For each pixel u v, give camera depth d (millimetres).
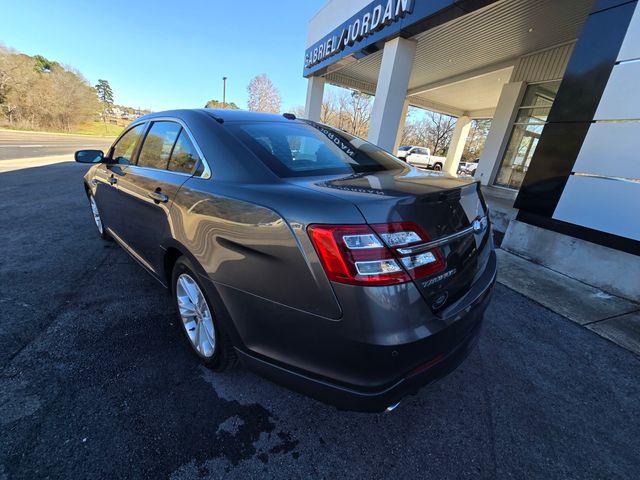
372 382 1284
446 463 1521
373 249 1206
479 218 1812
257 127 2047
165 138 2379
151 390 1818
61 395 1746
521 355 2334
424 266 1311
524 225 4297
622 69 3312
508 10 6234
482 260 1812
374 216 1225
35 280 3002
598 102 3502
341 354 1278
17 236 4133
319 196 1330
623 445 1672
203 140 1953
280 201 1390
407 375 1341
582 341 2533
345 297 1215
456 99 14797
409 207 1308
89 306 2607
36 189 6984
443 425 1722
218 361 1868
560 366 2240
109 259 3537
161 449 1494
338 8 9000
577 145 3695
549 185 3996
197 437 1565
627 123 3283
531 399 1934
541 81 9062
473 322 1624
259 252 1408
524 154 10078
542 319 2826
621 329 2721
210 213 1651
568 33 7109
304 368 1387
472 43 8086
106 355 2068
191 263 1800
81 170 10281
